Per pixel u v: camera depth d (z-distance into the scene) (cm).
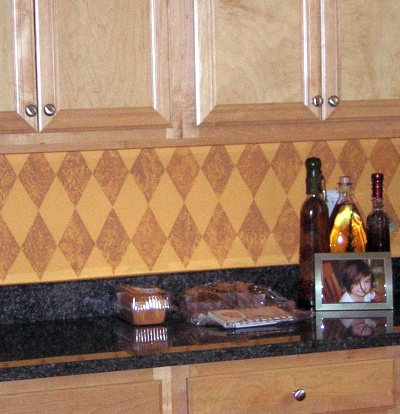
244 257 273
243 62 232
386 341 220
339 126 242
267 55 234
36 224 257
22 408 198
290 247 276
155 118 228
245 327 231
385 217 260
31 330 244
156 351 208
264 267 274
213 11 230
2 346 222
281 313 239
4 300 254
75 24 222
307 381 215
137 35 226
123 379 205
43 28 220
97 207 261
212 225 270
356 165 279
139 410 205
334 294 251
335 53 238
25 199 256
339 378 218
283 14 234
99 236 261
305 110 237
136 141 232
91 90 224
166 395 207
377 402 221
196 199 268
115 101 226
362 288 251
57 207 258
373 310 250
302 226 257
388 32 240
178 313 253
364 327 229
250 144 271
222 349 209
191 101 232
